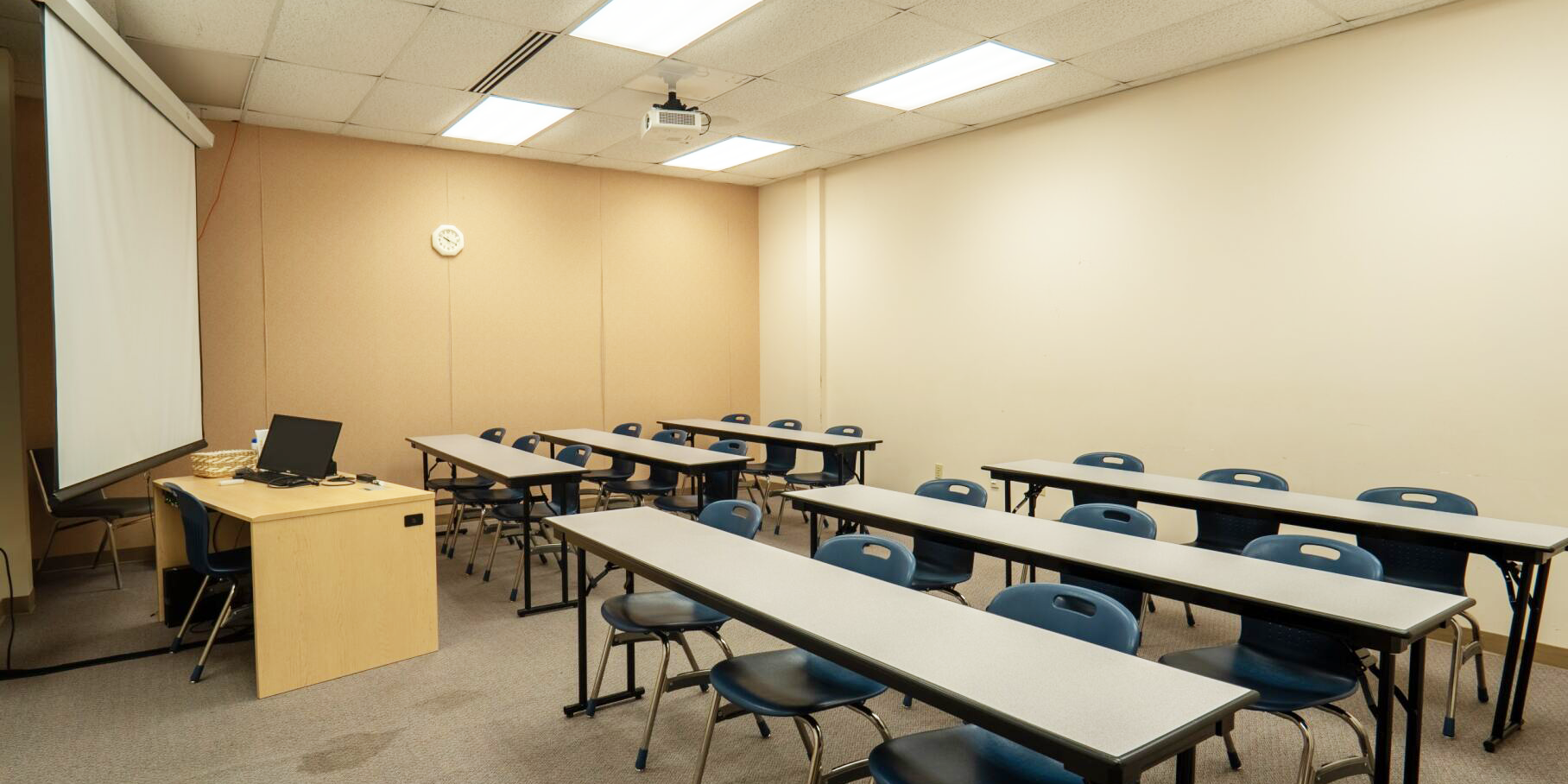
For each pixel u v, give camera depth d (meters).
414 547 3.81
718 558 2.70
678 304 8.02
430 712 3.23
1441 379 4.03
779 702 2.20
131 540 5.60
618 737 3.03
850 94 5.35
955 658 1.82
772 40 4.38
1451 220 3.98
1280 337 4.61
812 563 2.63
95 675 3.59
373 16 4.04
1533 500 3.77
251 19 4.04
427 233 6.69
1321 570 2.67
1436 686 3.48
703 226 8.16
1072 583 3.26
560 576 5.17
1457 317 3.97
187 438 4.85
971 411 6.41
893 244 7.01
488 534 6.33
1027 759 1.96
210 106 5.52
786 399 8.27
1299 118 4.49
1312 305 4.47
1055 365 5.79
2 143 4.27
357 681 3.54
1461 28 3.91
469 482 6.01
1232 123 4.77
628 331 7.72
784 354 8.27
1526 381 3.78
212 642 3.60
